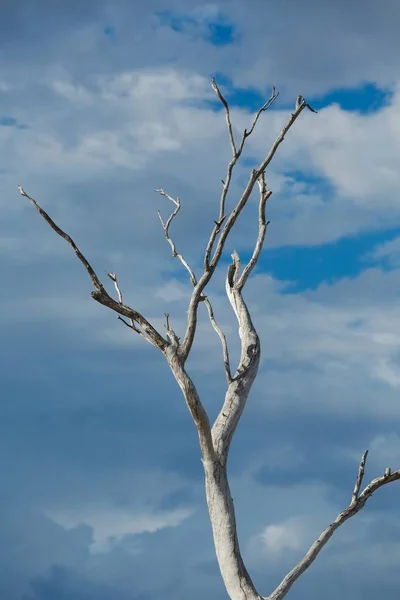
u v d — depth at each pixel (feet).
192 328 71.15
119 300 73.15
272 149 71.20
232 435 73.31
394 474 73.31
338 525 72.08
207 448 70.90
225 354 75.25
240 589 70.28
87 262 72.28
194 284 80.43
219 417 73.51
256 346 77.15
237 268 83.92
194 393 69.82
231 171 71.15
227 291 83.20
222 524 71.15
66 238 72.08
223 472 71.67
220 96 71.67
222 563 71.10
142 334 72.02
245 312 80.43
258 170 70.74
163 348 71.15
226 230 71.00
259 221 84.17
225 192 71.20
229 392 74.54
